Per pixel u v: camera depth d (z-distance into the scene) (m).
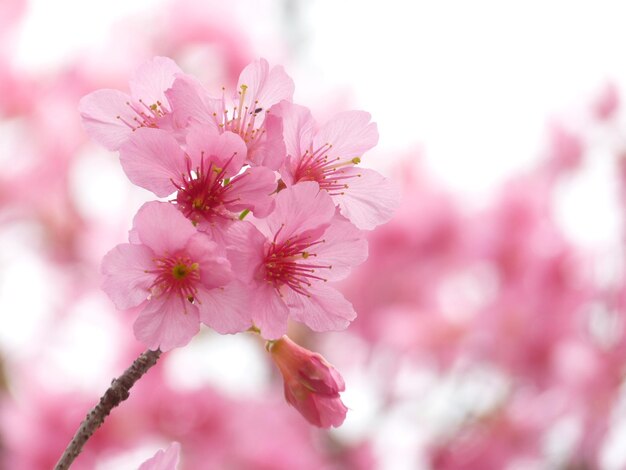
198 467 1.07
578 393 1.19
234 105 0.61
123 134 0.61
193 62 1.16
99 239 1.14
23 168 1.14
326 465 1.15
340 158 0.62
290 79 0.61
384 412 1.23
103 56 1.16
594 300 1.23
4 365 1.06
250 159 0.60
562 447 1.19
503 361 1.22
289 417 1.14
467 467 1.19
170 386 1.07
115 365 1.07
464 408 1.22
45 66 1.17
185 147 0.60
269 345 0.63
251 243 0.60
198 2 1.16
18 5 1.14
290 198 0.60
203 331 1.09
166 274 0.60
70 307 1.10
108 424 1.04
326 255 0.61
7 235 1.13
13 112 1.14
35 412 1.03
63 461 0.59
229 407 1.09
